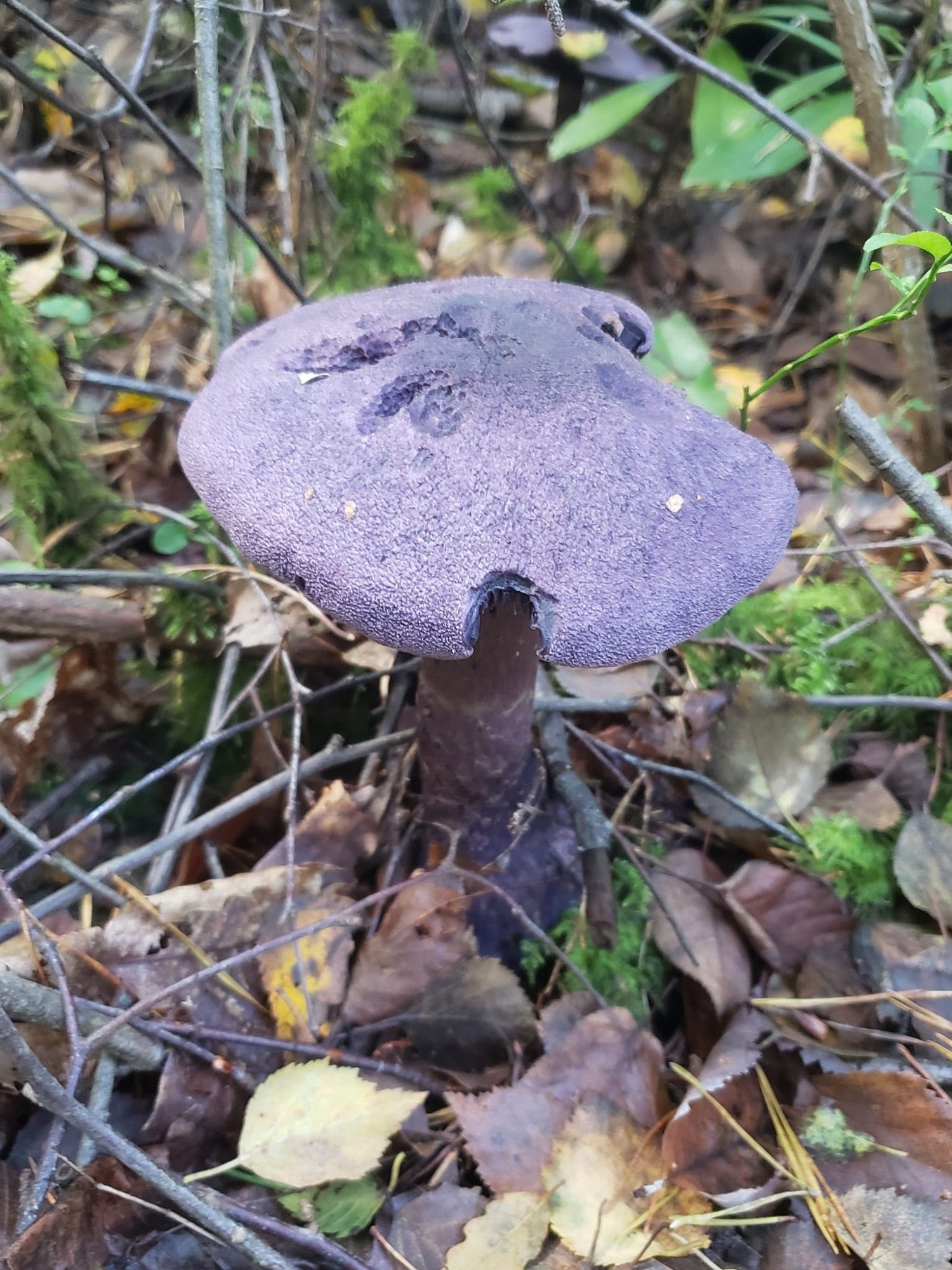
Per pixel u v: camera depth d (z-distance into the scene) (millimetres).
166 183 335
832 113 270
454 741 178
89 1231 142
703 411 156
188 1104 158
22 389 218
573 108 360
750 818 207
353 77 349
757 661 244
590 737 214
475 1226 149
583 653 129
